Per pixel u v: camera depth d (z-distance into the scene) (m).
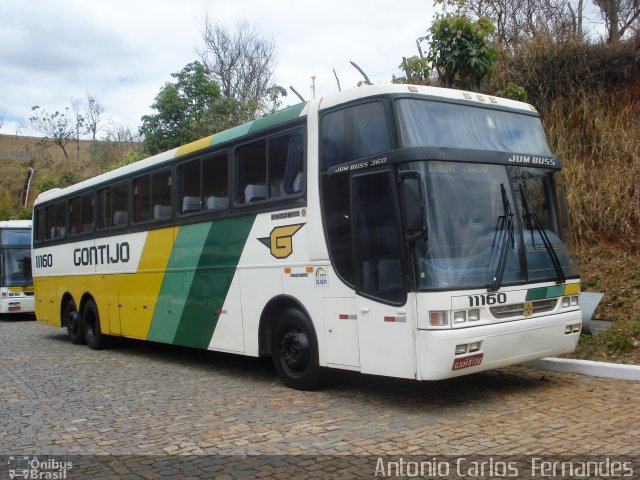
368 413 6.61
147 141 24.42
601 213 12.18
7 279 21.92
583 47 14.07
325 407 6.95
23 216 43.69
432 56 11.04
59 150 66.19
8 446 6.04
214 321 9.16
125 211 11.73
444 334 6.02
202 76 25.03
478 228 6.53
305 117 7.63
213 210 9.23
